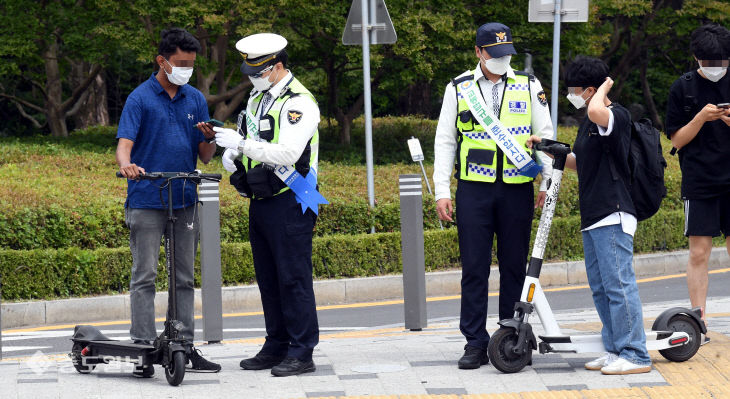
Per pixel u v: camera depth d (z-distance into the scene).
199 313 22.19
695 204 13.36
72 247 21.83
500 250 11.95
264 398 10.39
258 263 12.01
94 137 40.00
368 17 26.02
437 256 25.33
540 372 11.36
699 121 12.59
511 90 11.75
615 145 10.81
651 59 61.12
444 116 12.02
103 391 10.73
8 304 20.03
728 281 25.22
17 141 35.53
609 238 10.99
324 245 23.84
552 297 22.94
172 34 11.62
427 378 11.22
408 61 38.53
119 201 24.52
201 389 10.84
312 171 11.66
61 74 49.62
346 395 10.49
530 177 11.70
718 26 12.54
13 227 22.14
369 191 26.81
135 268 11.92
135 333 11.89
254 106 11.74
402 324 19.31
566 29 40.38
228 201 25.22
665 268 27.98
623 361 11.05
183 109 12.10
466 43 36.47
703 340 12.73
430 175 32.91
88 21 34.53
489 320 18.56
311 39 37.69
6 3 34.06
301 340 11.67
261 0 33.56
